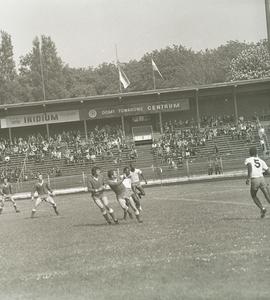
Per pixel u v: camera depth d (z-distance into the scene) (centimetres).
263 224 1647
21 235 1978
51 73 10500
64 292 1006
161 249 1343
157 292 934
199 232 1585
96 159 6016
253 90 6781
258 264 1076
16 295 1023
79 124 6881
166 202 2962
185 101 6725
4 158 6084
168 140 6188
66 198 4503
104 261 1255
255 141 6084
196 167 5419
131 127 6900
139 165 5988
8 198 3484
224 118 6838
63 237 1769
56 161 6028
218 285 941
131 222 2080
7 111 6588
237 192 3238
